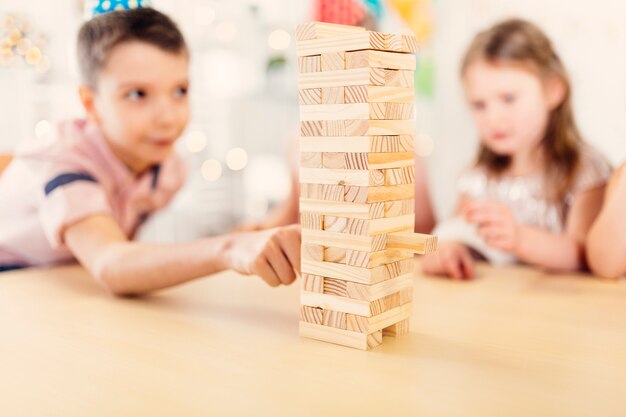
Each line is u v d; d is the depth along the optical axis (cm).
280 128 203
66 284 78
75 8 156
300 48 51
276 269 57
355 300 51
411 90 52
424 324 58
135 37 88
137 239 111
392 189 51
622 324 58
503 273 82
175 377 45
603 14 99
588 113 101
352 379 44
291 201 126
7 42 139
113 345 53
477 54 107
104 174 97
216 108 197
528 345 52
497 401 40
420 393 41
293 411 39
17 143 158
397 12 117
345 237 51
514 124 105
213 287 75
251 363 48
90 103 94
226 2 196
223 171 195
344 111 49
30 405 41
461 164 116
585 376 44
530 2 107
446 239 87
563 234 97
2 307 67
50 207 83
